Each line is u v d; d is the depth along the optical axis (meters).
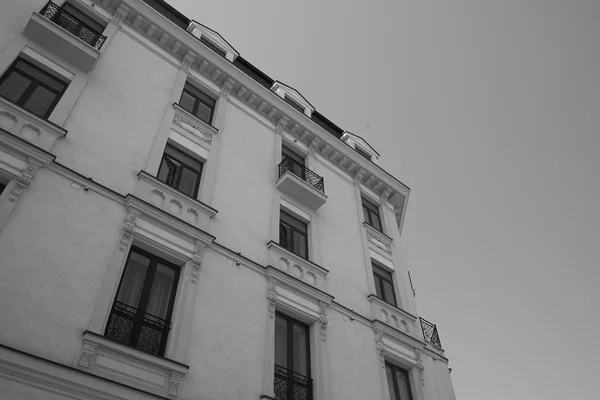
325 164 19.23
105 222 10.34
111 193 10.86
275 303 12.40
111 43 14.09
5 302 8.02
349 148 20.19
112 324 9.15
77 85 12.15
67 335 8.35
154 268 10.85
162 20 15.78
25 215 9.20
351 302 15.02
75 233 9.70
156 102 13.98
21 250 8.73
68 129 11.18
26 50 11.80
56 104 11.52
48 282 8.71
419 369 15.17
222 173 14.12
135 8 15.19
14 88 11.28
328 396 11.84
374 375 13.60
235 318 11.19
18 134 10.12
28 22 11.80
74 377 7.91
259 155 16.08
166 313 10.38
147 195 11.55
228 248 12.40
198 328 10.32
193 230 11.62
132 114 12.95
